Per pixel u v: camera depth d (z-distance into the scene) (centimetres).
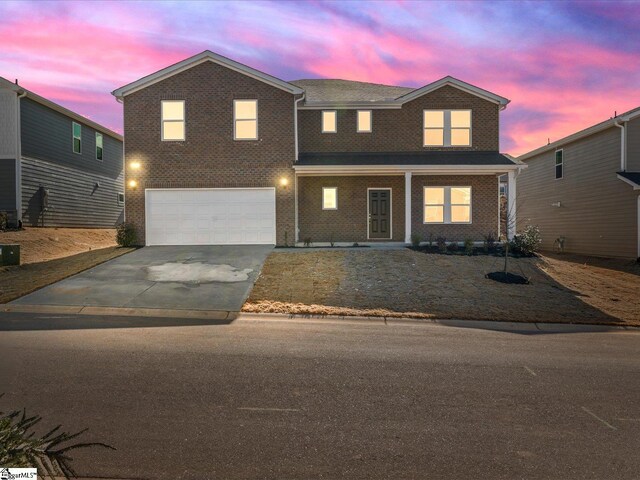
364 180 1898
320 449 366
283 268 1311
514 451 369
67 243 1925
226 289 1081
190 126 1734
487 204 1903
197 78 1739
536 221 2588
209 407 443
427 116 1923
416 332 782
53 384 492
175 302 966
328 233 1891
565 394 497
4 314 855
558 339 751
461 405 462
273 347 663
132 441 371
